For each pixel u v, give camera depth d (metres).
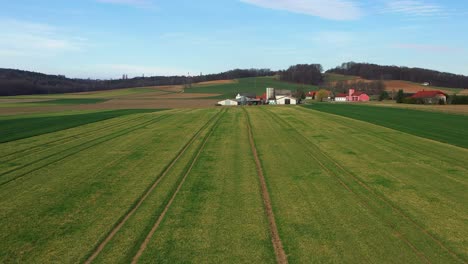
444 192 14.09
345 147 24.38
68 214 11.97
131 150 23.62
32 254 9.24
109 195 13.96
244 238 10.06
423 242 9.74
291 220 11.33
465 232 10.35
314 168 18.28
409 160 19.98
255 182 15.72
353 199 13.32
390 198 13.38
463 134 30.61
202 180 16.08
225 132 32.81
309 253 9.15
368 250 9.30
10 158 21.17
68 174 17.25
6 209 12.50
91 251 9.38
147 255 9.13
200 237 10.14
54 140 28.31
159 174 17.16
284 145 25.34
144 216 11.75
